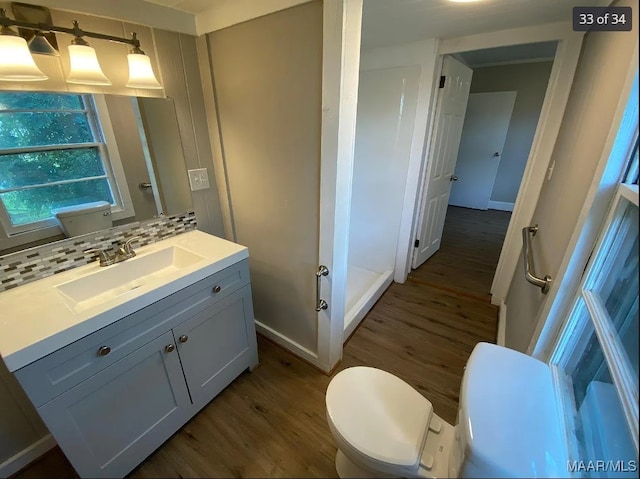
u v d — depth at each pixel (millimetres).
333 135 1206
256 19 1266
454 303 2455
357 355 1914
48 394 909
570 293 976
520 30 1722
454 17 1530
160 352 1210
